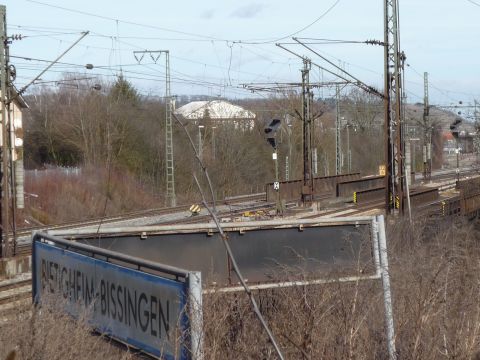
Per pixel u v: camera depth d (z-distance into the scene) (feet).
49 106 189.88
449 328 29.48
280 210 112.98
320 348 25.20
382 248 28.14
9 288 57.52
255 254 30.27
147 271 18.43
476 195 119.44
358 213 107.86
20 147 118.11
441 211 94.89
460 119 203.51
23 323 26.76
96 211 138.82
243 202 137.08
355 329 25.95
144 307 18.34
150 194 159.33
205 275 29.30
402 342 28.19
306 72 132.57
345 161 263.29
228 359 23.97
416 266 32.91
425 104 199.82
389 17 90.17
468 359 28.66
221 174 77.36
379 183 170.40
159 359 17.51
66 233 26.53
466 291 33.32
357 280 26.43
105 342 22.74
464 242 51.65
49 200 134.72
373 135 284.61
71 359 22.54
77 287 22.36
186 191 146.72
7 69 77.66
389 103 90.58
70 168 162.81
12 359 14.12
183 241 29.12
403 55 91.56
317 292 26.61
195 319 16.47
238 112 138.72
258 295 28.53
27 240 95.45
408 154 131.44
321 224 31.04
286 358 24.98
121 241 27.89
